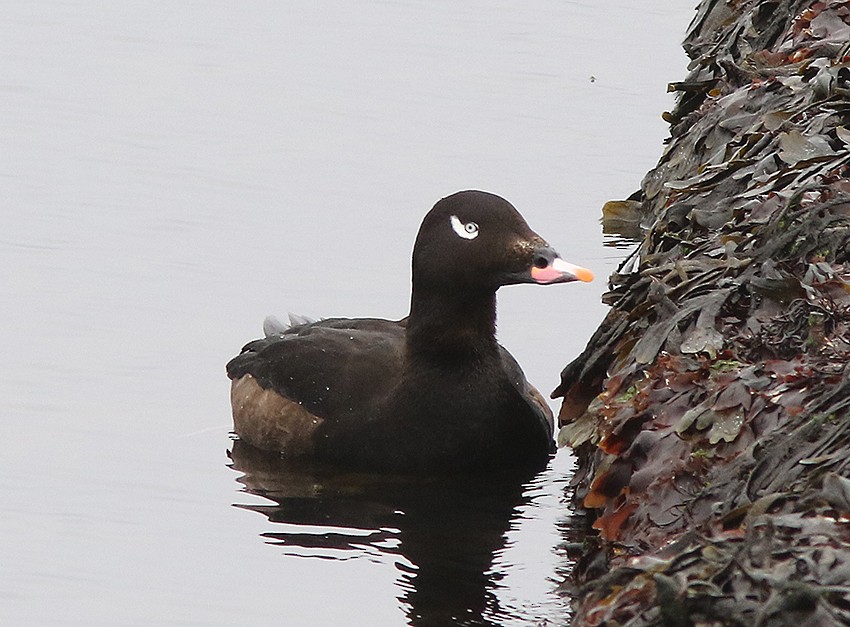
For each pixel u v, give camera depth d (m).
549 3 24.98
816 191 11.05
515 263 12.41
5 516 11.22
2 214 17.12
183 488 11.89
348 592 10.05
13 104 20.38
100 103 20.53
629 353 11.23
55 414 13.05
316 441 12.78
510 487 12.15
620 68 22.34
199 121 20.02
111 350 14.30
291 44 22.89
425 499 11.85
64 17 23.70
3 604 9.93
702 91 16.25
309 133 19.67
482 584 10.09
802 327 9.75
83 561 10.55
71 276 15.74
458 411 12.52
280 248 16.50
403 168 18.64
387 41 23.06
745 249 10.88
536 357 14.13
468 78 21.69
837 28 14.64
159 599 10.00
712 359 9.93
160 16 23.92
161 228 16.92
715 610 7.20
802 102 12.90
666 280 11.18
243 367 13.53
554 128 20.05
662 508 9.29
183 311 15.12
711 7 19.97
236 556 10.64
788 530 7.61
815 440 8.44
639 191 17.28
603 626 7.79
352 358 13.12
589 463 11.62
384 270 16.03
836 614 6.95
